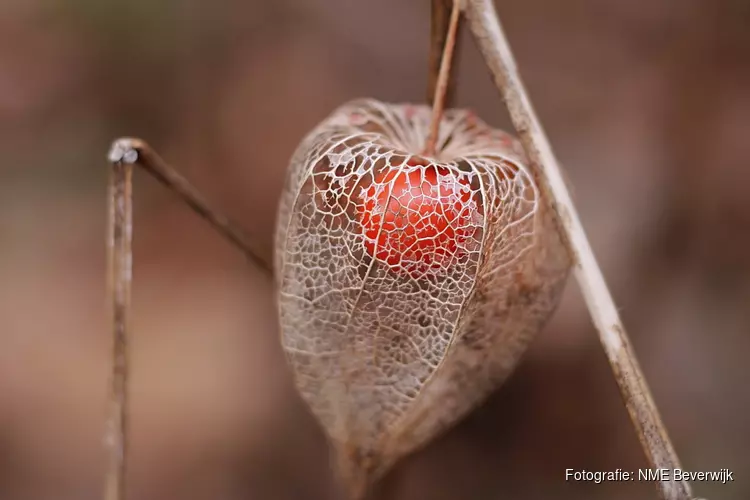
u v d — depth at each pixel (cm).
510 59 29
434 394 30
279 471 44
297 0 64
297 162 30
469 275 28
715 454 40
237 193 58
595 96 56
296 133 59
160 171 31
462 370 30
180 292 53
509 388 43
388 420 29
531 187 29
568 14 61
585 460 42
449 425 30
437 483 41
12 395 47
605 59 58
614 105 55
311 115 60
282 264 29
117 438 32
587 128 54
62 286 54
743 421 42
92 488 43
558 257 30
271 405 46
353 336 29
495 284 29
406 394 29
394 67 62
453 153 29
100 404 47
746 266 47
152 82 61
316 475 43
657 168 50
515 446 42
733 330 45
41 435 45
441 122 30
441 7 29
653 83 54
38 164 60
